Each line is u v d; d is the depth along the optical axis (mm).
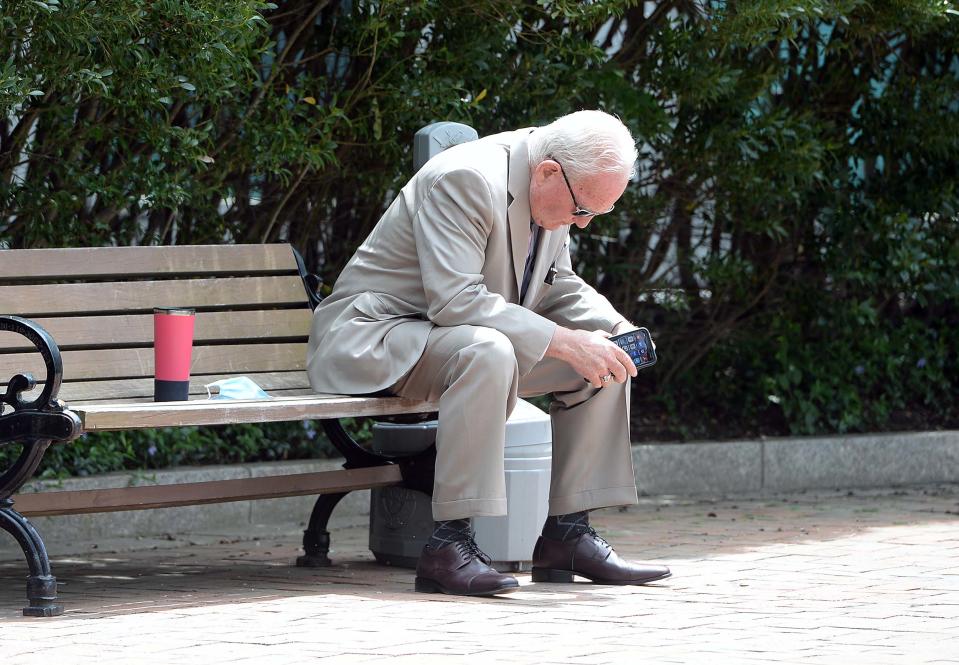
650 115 15344
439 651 7676
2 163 12844
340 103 14336
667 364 18250
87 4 11016
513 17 14305
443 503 9664
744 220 17234
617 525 13719
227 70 12117
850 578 10414
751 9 14656
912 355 19234
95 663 7359
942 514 14547
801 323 18875
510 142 10320
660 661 7418
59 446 13766
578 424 10297
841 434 17969
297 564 11500
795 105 17938
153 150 12984
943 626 8484
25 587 10328
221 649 7727
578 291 10852
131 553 12328
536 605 9289
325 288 15828
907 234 17891
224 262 11180
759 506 15266
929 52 18281
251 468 14305
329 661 7406
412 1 13586
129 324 10633
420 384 10000
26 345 10188
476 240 9984
